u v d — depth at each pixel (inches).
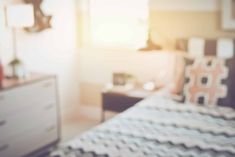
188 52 137.9
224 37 137.9
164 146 84.1
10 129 120.7
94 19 169.2
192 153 80.0
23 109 125.4
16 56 144.2
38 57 155.6
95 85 176.6
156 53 154.3
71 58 174.9
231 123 100.5
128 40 161.3
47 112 138.0
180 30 147.0
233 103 116.8
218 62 120.3
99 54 171.0
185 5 143.3
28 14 130.6
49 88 137.6
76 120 177.8
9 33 139.7
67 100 175.8
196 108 113.0
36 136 133.6
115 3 161.3
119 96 148.8
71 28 172.7
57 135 145.5
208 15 139.4
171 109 112.4
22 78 131.5
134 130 93.9
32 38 151.1
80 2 171.5
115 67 167.8
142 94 145.4
